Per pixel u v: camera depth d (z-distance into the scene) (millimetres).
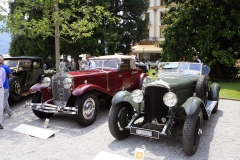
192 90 5129
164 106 4148
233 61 13094
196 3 14531
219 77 15695
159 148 4133
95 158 3693
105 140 4559
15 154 3969
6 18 7941
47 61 17703
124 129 4582
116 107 4426
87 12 9266
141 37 21703
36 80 8906
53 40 16938
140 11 20625
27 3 8188
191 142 3662
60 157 3838
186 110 3738
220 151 4016
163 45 16125
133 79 7750
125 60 7359
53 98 5875
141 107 4578
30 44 16719
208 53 13758
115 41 17875
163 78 4984
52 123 5715
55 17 7996
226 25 13602
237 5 13422
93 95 5582
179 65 5949
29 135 4859
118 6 20266
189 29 14984
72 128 5328
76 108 5137
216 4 14391
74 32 8953
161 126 4652
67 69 13359
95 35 17062
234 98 8625
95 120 5852
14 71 7645
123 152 3990
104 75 6480
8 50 19562
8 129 5270
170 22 15773
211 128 5242
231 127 5316
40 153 4000
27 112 6816
